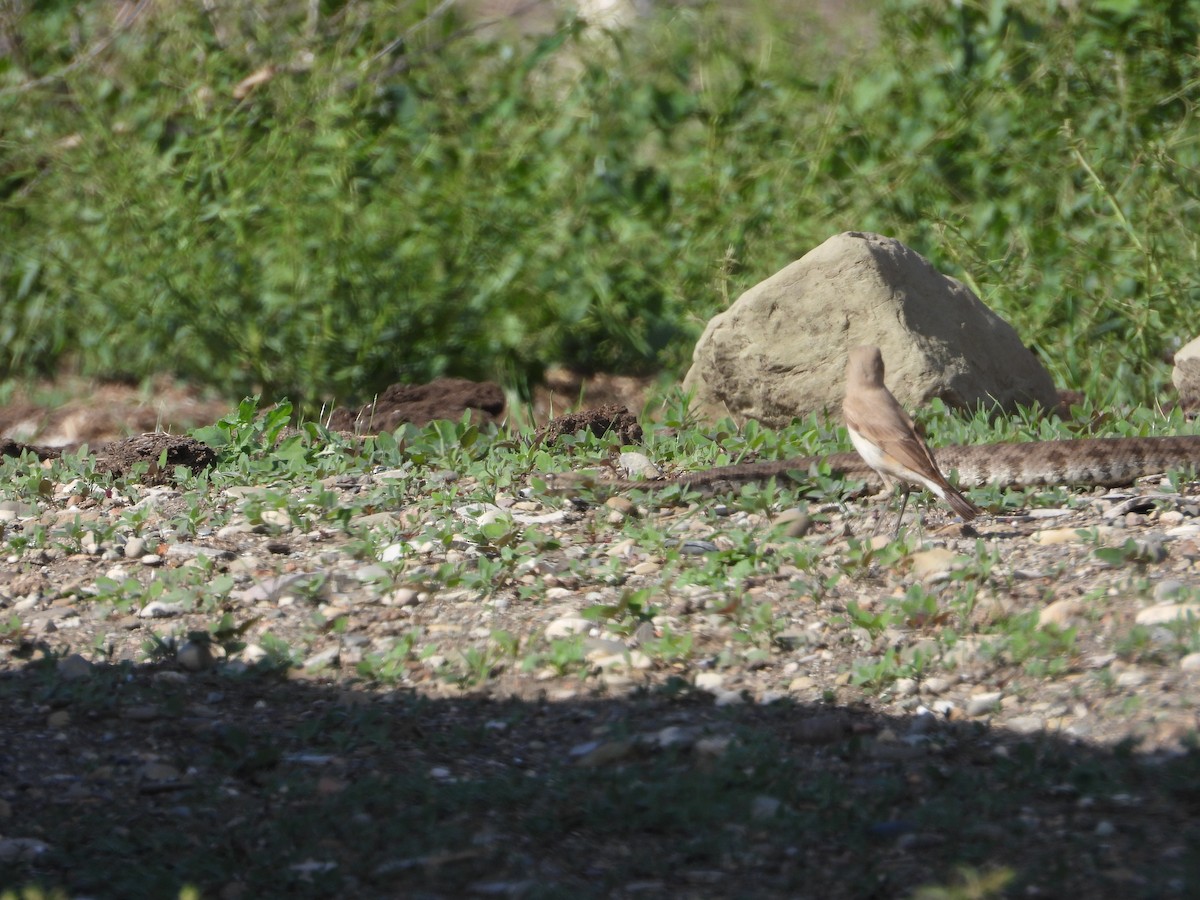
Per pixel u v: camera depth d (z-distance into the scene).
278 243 19.89
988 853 6.53
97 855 6.85
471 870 6.58
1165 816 6.70
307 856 6.77
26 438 19.00
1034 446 12.98
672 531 11.79
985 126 21.30
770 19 22.33
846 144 21.67
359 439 15.54
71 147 21.86
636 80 22.42
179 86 21.56
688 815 7.05
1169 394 18.55
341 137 20.30
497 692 8.91
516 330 19.89
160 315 19.95
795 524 11.66
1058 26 21.94
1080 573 10.17
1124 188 20.31
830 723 8.05
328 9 22.94
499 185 20.95
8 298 21.12
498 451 14.40
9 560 11.64
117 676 9.12
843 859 6.62
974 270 20.41
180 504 13.27
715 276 20.56
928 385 15.52
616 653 9.29
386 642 9.77
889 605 9.84
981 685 8.64
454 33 22.92
